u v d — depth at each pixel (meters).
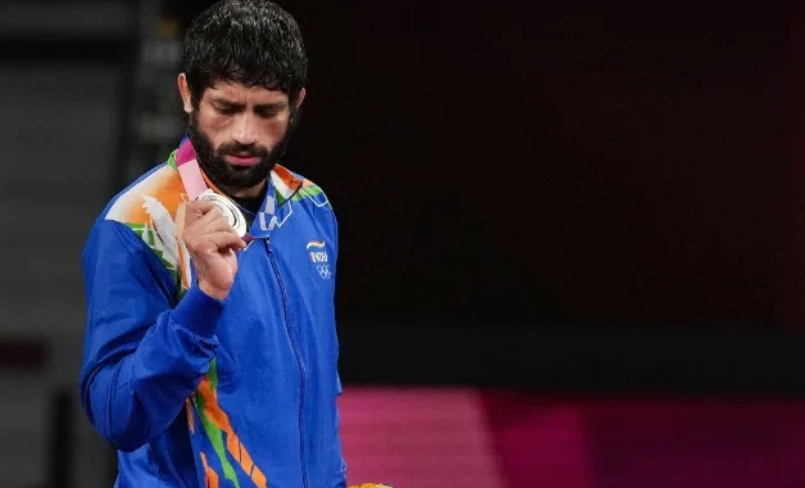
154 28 19.84
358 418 17.08
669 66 19.39
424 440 16.86
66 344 18.55
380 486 9.55
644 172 19.66
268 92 7.79
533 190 19.77
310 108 19.55
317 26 19.41
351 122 19.59
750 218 19.56
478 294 19.83
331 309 8.82
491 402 17.34
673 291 19.78
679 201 19.66
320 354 8.62
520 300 19.81
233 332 8.16
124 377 7.65
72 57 20.19
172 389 7.57
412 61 19.55
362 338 18.27
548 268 19.88
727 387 17.95
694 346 18.33
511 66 19.56
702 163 19.56
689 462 16.81
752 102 19.36
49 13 20.30
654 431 16.98
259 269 8.39
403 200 19.77
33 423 17.70
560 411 17.02
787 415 17.05
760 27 19.17
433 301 19.77
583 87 19.56
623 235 19.77
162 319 7.61
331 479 8.80
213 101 7.79
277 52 7.74
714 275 19.69
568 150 19.70
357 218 19.73
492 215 19.78
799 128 19.31
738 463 16.84
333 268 8.96
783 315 19.56
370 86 19.58
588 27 19.38
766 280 19.59
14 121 19.97
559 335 18.31
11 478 17.22
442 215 19.78
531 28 19.45
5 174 19.69
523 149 19.72
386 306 19.73
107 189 19.61
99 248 8.06
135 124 19.41
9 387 18.14
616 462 16.83
